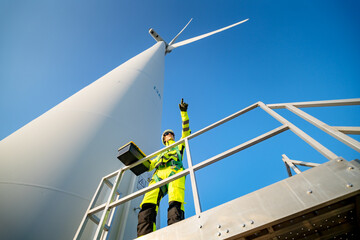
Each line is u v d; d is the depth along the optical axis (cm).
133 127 548
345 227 165
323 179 148
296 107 235
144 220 269
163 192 315
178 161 331
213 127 278
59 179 353
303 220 160
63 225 312
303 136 187
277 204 149
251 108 272
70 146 407
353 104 195
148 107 679
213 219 164
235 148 218
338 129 175
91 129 460
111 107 541
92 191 369
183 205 281
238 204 163
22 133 441
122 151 312
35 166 359
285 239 170
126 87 652
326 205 141
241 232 146
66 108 512
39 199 321
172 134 419
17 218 295
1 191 318
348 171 145
